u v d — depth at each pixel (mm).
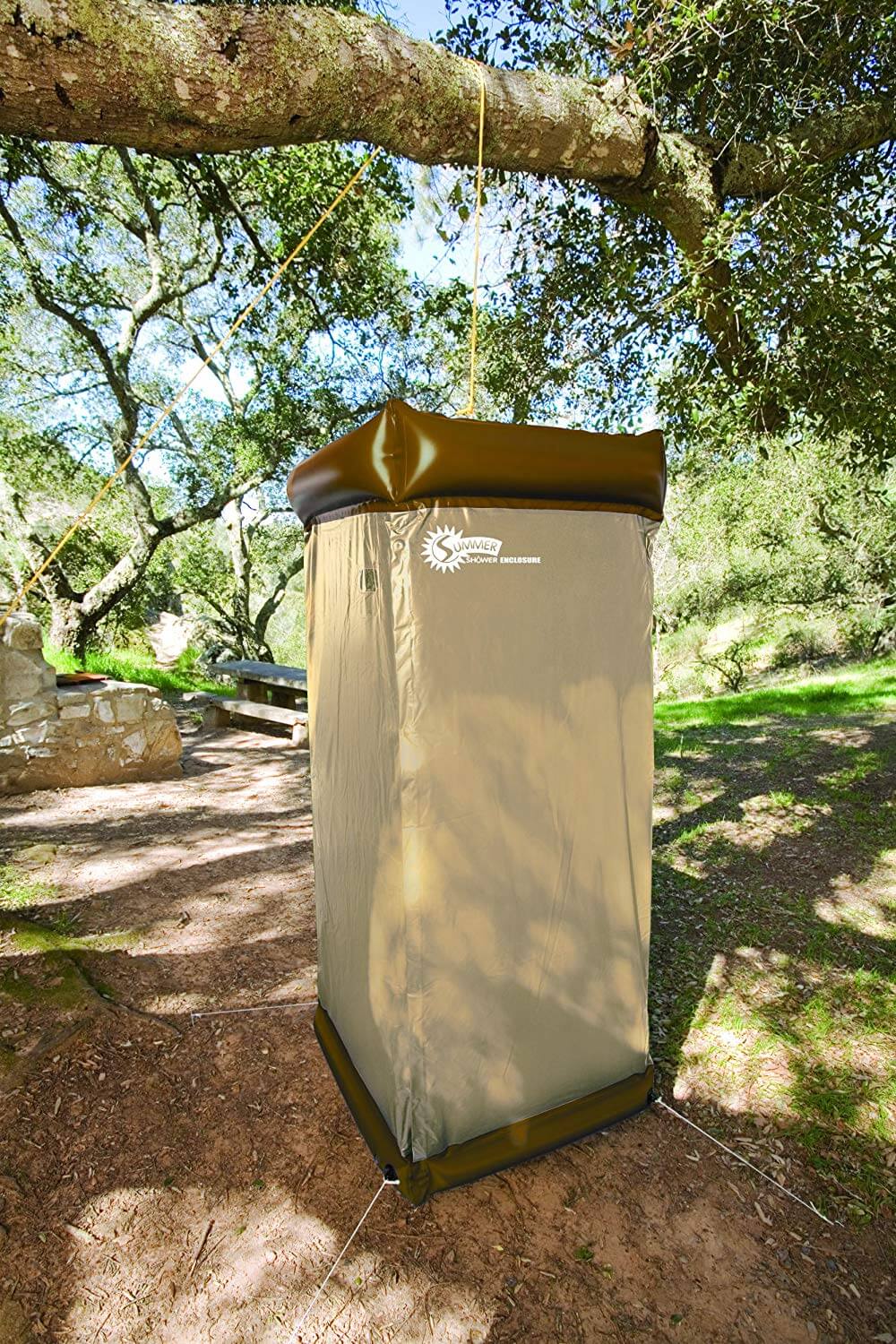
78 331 11500
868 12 3166
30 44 1663
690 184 3201
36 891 3455
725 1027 2527
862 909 3352
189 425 14602
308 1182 1864
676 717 8078
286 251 6008
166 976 2758
